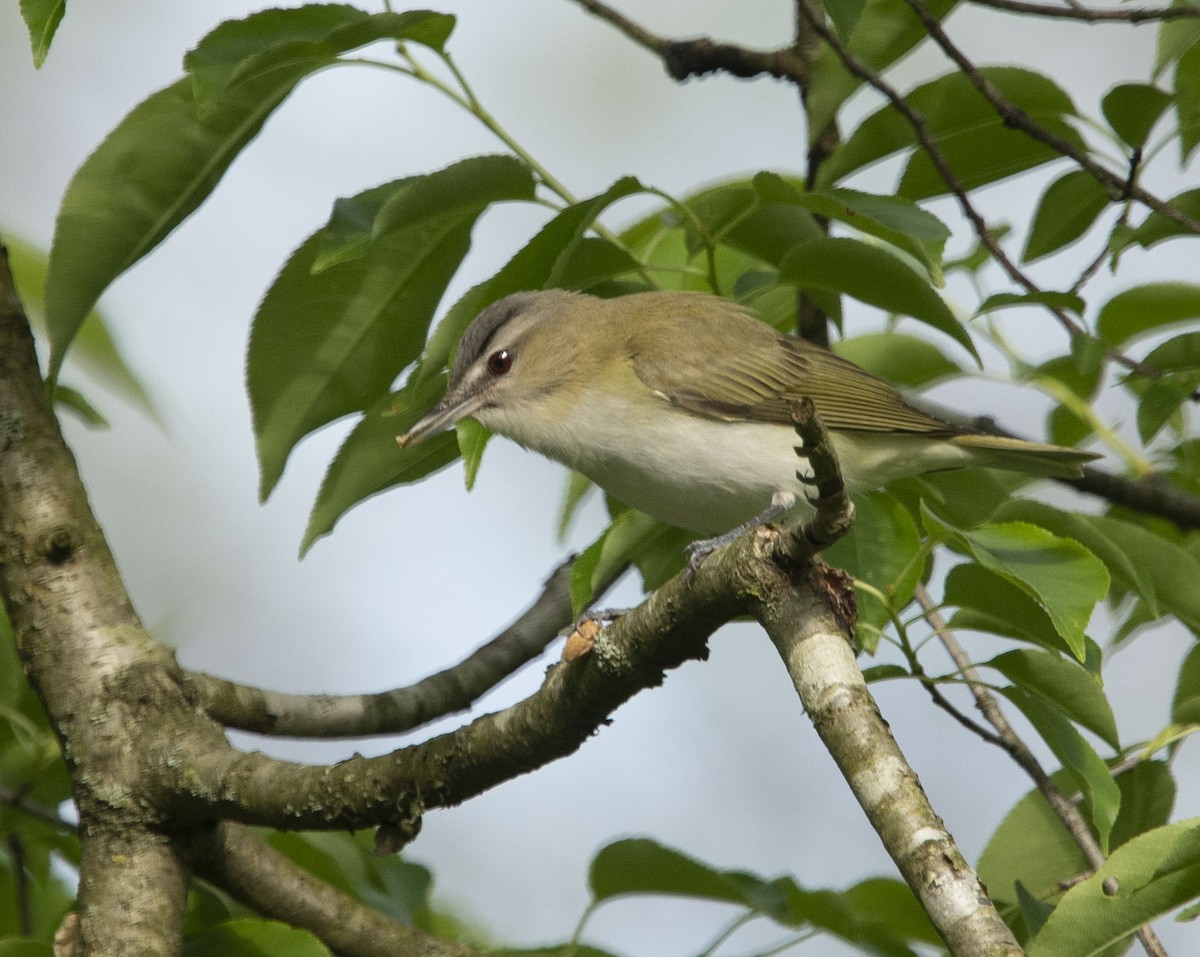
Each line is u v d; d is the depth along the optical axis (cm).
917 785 604
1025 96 979
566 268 924
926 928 970
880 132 980
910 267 854
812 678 647
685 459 1027
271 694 890
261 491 907
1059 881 889
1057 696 834
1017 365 1142
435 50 828
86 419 1035
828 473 614
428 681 959
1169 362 1018
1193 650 924
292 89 836
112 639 838
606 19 1096
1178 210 952
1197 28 962
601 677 721
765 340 1059
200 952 788
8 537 860
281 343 893
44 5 689
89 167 841
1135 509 1159
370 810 760
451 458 1002
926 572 1048
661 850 887
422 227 873
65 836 975
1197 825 645
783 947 933
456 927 1129
